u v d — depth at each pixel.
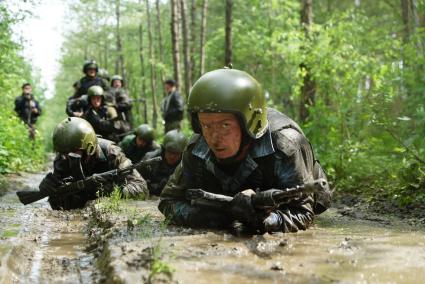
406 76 7.54
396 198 5.62
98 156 6.39
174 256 2.81
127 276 2.50
